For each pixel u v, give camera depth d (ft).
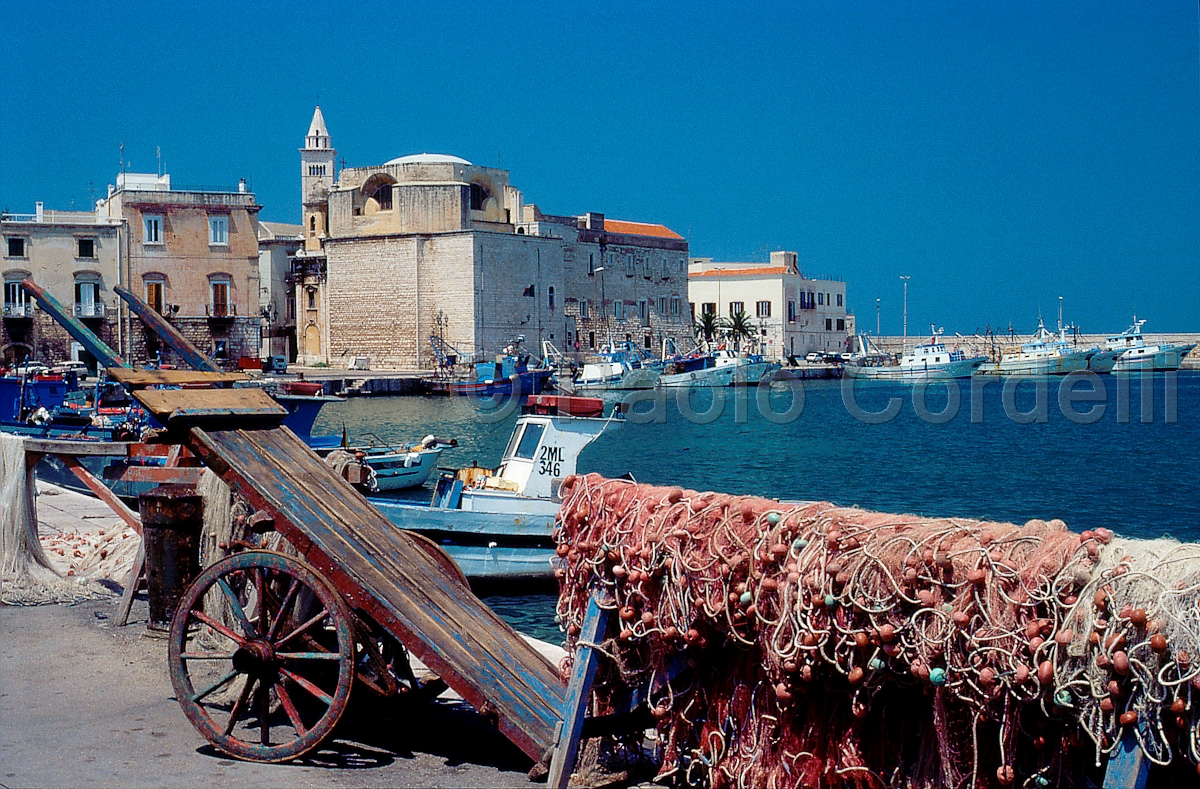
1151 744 15.03
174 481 36.32
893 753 18.69
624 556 21.13
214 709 26.94
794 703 19.30
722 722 20.88
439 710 27.84
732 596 19.33
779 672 18.95
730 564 19.21
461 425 201.87
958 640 16.66
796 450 176.35
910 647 17.16
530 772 22.20
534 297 312.91
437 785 22.41
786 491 130.52
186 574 33.24
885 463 159.74
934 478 142.72
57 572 41.27
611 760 23.54
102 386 130.72
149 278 256.73
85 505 71.26
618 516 21.62
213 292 262.06
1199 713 14.71
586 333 349.00
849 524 18.29
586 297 349.41
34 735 25.12
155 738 25.04
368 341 306.35
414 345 298.76
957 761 17.25
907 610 17.20
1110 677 15.24
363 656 26.71
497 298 299.79
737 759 20.56
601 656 22.38
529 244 310.86
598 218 359.46
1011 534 16.87
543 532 66.44
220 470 24.71
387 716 27.12
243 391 27.94
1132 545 15.81
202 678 28.78
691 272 487.61
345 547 23.99
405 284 299.38
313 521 24.17
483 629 24.34
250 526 24.80
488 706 22.03
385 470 109.29
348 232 313.53
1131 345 412.98
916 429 217.97
